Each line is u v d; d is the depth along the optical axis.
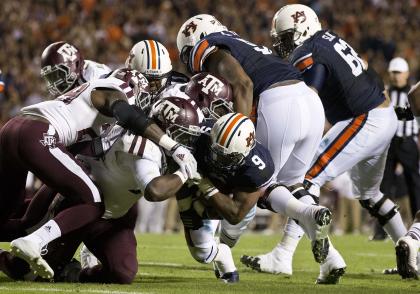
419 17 67.00
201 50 19.22
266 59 19.50
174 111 16.42
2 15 60.34
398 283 19.22
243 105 18.41
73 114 17.12
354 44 63.75
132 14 64.62
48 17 62.44
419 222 19.73
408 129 31.81
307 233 17.62
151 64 19.72
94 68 20.09
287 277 20.36
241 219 17.27
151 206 43.16
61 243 16.97
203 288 16.69
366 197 23.05
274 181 18.88
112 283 17.36
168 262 23.69
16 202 17.88
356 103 21.12
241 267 23.03
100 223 17.47
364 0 68.06
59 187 16.95
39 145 16.73
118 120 16.39
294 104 19.00
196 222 17.66
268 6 67.38
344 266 18.41
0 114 49.75
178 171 16.19
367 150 21.39
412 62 59.72
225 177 17.14
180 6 65.81
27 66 55.16
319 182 21.08
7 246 27.50
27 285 16.56
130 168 16.64
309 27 21.44
